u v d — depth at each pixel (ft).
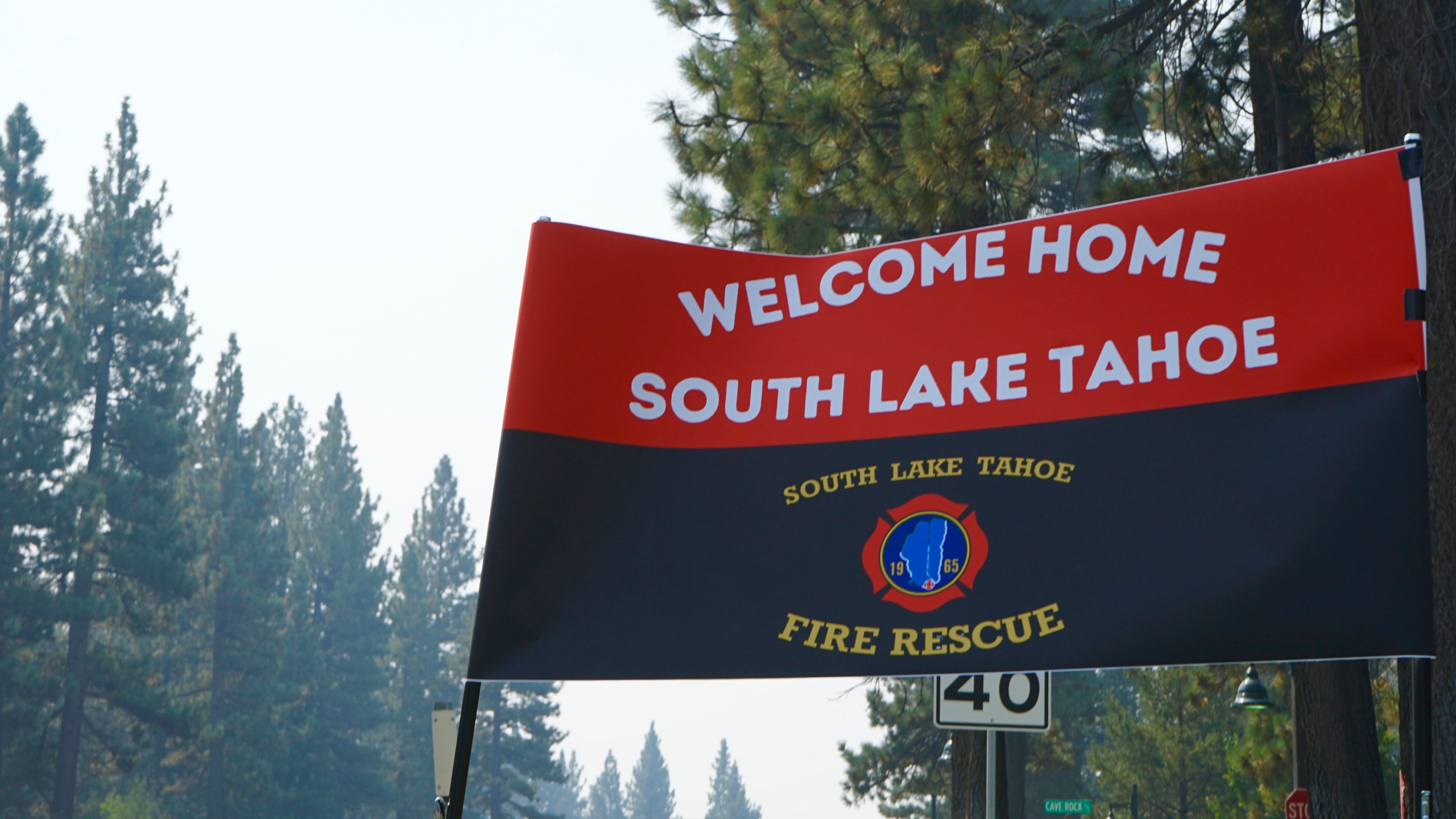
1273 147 42.47
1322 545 14.48
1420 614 13.94
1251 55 41.14
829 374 16.96
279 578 249.34
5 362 175.22
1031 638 15.28
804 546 16.30
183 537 188.96
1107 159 44.19
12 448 168.96
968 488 16.03
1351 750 45.03
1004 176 41.42
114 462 191.62
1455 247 29.48
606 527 16.66
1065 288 16.38
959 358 16.57
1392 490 14.39
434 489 348.18
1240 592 14.64
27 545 172.04
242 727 222.07
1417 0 30.48
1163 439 15.46
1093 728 185.98
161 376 196.65
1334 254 15.29
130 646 244.83
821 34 54.90
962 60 41.29
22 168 182.39
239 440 247.29
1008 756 102.01
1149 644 14.82
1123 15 42.22
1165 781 146.72
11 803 162.61
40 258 181.06
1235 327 15.52
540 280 17.46
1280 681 74.74
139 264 197.16
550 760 318.24
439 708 27.27
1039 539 15.58
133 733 180.96
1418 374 14.65
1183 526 15.08
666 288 17.51
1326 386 14.99
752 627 16.12
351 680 298.35
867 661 15.72
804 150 44.91
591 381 17.16
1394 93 30.63
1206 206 15.98
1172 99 43.14
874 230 49.65
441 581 343.67
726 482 16.74
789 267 17.46
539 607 16.44
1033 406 16.12
